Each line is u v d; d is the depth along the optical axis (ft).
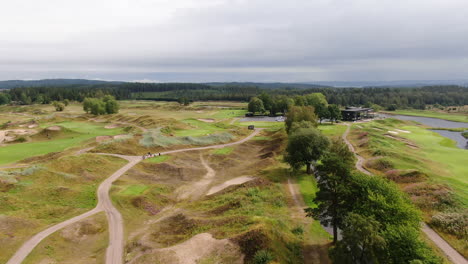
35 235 122.93
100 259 111.04
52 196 159.22
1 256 106.83
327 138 202.08
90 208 153.89
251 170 227.20
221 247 100.63
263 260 93.35
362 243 86.84
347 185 106.32
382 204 95.86
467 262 103.14
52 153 244.22
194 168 230.07
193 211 154.30
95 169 205.77
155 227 138.00
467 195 144.66
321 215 114.21
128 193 172.35
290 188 180.65
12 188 158.81
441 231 121.90
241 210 146.30
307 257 107.24
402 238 82.74
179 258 96.32
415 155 235.81
